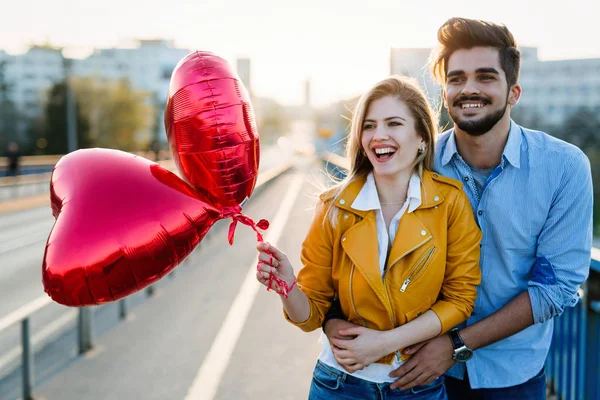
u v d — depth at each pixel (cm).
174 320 604
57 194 184
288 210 1549
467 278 213
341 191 218
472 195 232
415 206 211
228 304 657
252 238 1127
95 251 170
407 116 209
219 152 180
